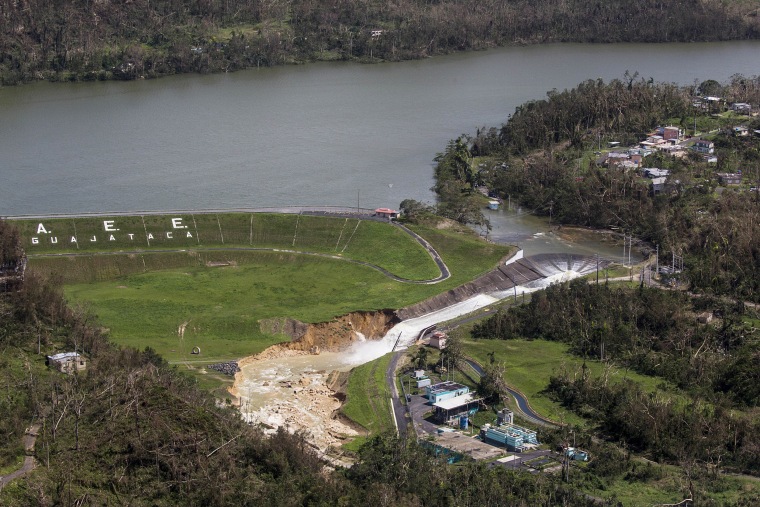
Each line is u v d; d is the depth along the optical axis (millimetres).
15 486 189125
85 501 189125
